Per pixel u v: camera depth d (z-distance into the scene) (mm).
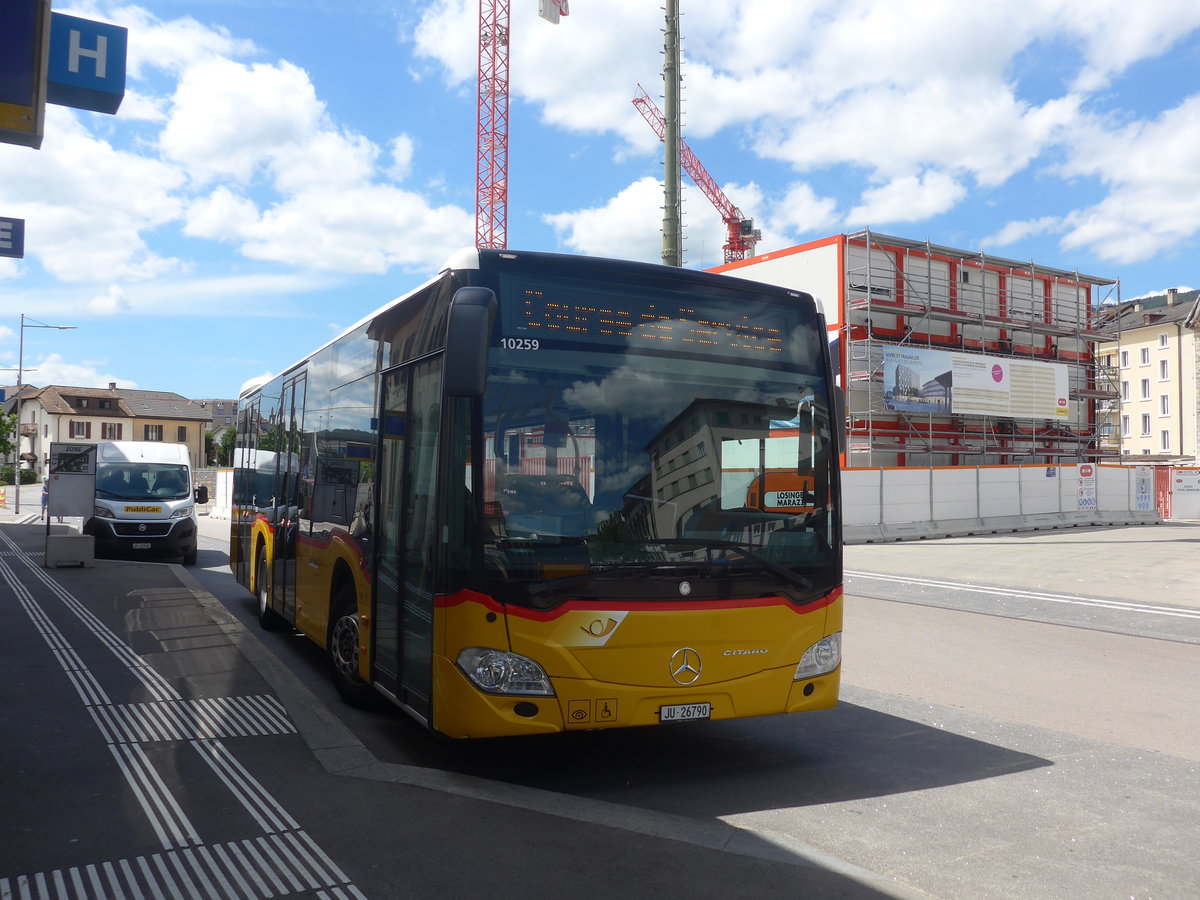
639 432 5320
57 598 12461
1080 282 41219
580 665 4973
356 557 6812
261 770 5473
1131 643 10383
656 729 6680
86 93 6199
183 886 3961
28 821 4672
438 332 5426
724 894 3914
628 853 4316
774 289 5863
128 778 5332
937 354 34250
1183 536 26484
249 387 12383
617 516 5156
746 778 5586
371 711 7023
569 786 5398
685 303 5586
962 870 4262
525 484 5051
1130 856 4445
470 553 4945
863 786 5449
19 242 8492
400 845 4383
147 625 10398
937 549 23078
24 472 82375
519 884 3984
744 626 5320
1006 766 5863
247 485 12086
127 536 18359
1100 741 6445
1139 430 70750
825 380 5934
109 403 101938
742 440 5551
